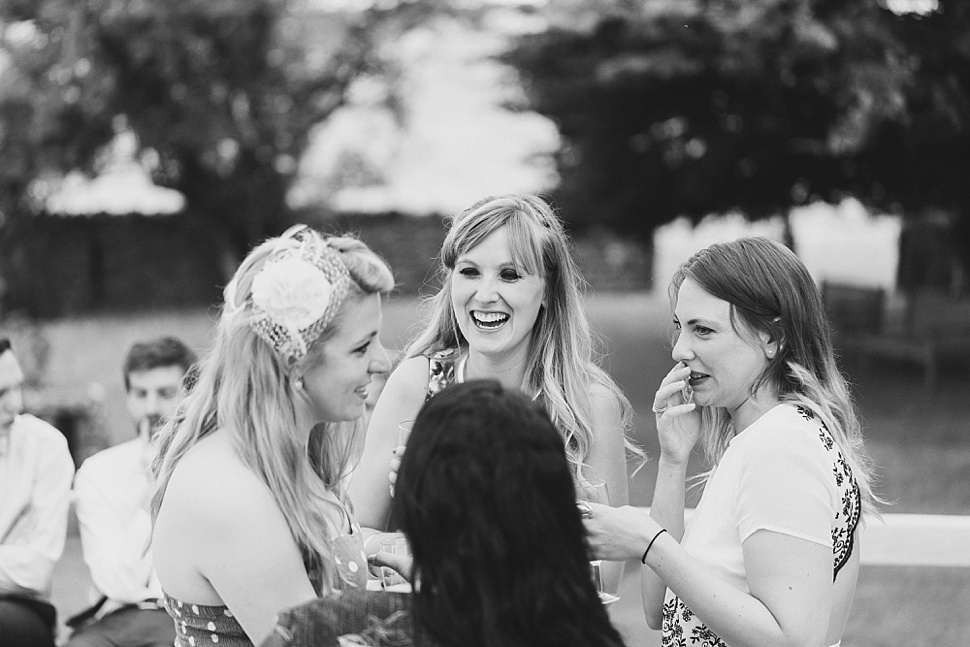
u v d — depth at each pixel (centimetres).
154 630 323
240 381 187
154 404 346
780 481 186
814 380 202
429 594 145
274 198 2106
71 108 1681
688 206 1605
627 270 2502
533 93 1580
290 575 184
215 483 183
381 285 190
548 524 142
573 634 142
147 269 2147
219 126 1772
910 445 871
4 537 330
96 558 332
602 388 271
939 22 1066
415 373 273
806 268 205
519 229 251
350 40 1933
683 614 209
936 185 1279
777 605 183
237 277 192
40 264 1970
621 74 1277
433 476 143
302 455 193
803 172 1400
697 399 211
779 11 1033
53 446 339
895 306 1523
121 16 1555
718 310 200
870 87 1023
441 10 1973
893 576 545
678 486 227
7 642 314
